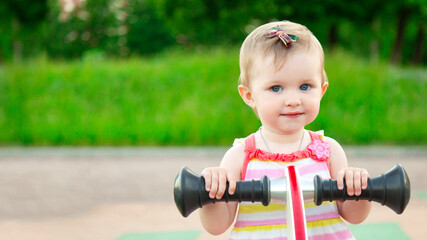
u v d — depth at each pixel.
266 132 1.55
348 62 9.89
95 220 4.05
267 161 1.50
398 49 23.09
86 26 35.66
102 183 5.56
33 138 8.64
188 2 20.86
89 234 3.63
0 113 8.93
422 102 8.98
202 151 7.66
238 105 8.78
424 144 8.22
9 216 4.22
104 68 9.92
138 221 3.98
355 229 3.58
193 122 8.48
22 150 7.96
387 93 9.07
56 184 5.55
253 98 1.47
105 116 8.86
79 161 7.20
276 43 1.38
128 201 4.70
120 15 35.06
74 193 5.09
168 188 5.24
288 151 1.52
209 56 10.32
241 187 1.13
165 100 9.17
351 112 8.75
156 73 9.71
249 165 1.52
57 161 7.22
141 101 9.16
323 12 20.19
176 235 3.54
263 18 20.69
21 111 8.92
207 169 1.18
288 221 1.09
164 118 8.73
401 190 1.11
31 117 8.84
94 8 35.34
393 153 7.44
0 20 23.66
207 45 27.72
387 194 1.12
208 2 20.70
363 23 21.08
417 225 3.65
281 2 20.11
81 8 35.75
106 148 8.12
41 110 9.00
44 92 9.38
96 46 35.84
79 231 3.73
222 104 8.84
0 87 9.27
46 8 24.45
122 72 9.76
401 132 8.32
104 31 35.81
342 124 8.44
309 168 1.49
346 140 8.34
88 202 4.70
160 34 31.88
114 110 9.01
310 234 1.45
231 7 20.52
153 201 4.68
